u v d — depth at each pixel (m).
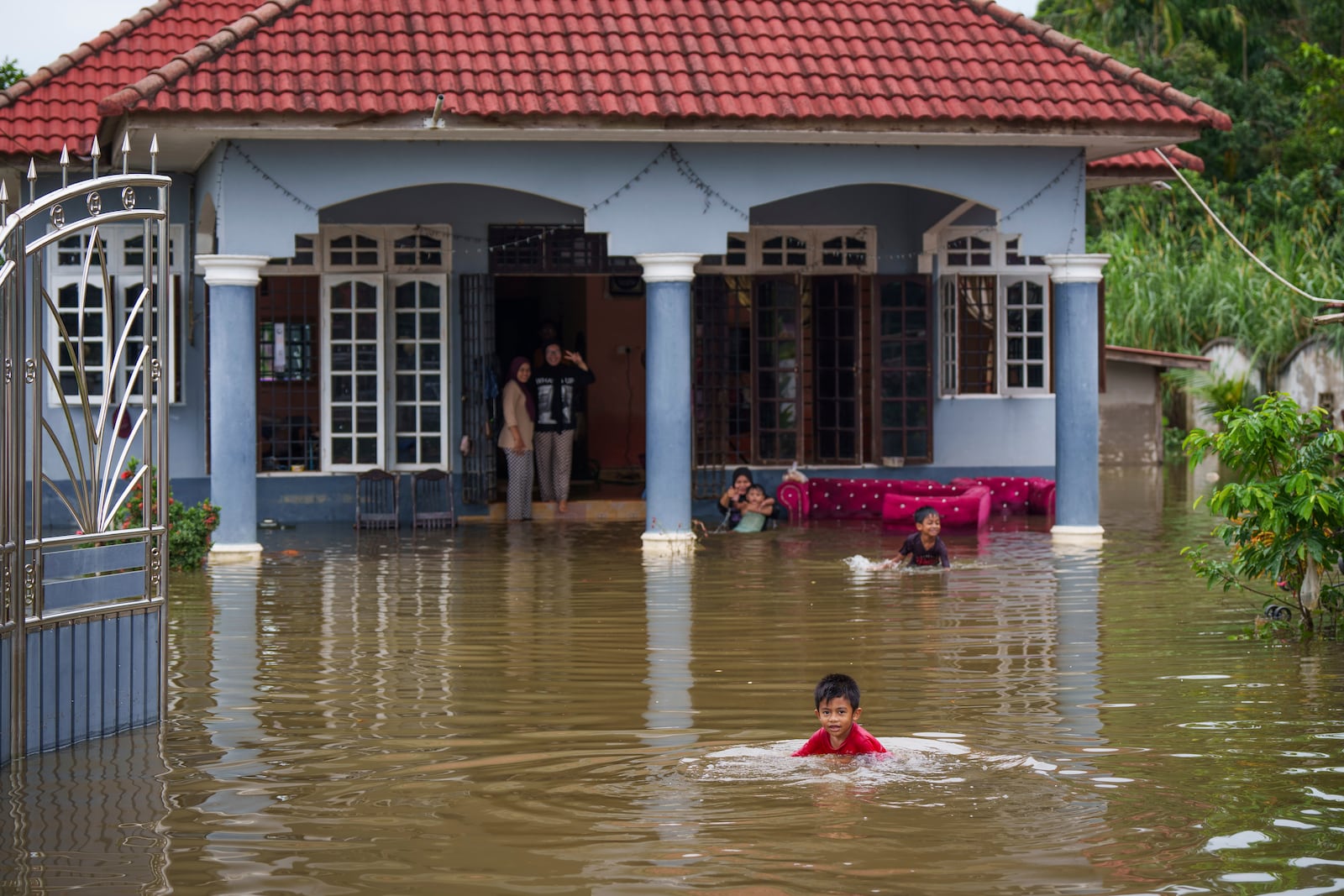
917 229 19.08
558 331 23.33
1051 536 16.52
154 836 5.89
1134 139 15.58
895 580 13.06
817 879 5.27
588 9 16.16
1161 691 8.51
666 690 8.60
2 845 5.79
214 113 14.06
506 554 15.08
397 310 18.25
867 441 19.09
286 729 7.69
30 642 7.11
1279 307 31.17
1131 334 32.09
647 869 5.40
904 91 15.30
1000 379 19.34
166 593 7.98
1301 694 8.42
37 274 7.13
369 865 5.51
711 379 18.61
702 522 18.02
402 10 15.77
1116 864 5.43
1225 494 10.22
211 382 14.96
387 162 15.04
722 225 15.50
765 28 16.14
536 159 15.23
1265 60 43.94
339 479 18.23
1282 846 5.63
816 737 7.09
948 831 5.80
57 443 7.31
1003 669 9.17
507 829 5.91
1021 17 16.62
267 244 14.91
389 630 10.69
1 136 16.42
